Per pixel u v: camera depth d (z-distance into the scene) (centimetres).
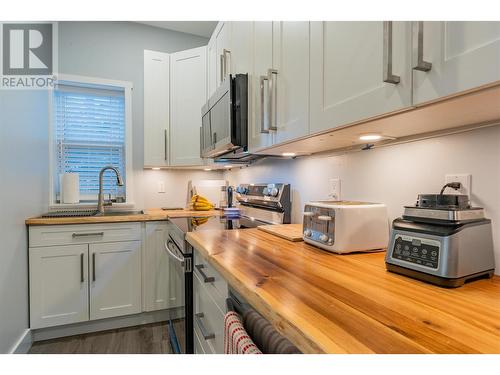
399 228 81
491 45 49
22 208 184
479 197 81
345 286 68
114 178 284
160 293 232
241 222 189
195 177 307
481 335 46
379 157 116
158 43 285
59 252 204
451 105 63
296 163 175
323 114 92
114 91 281
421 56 59
